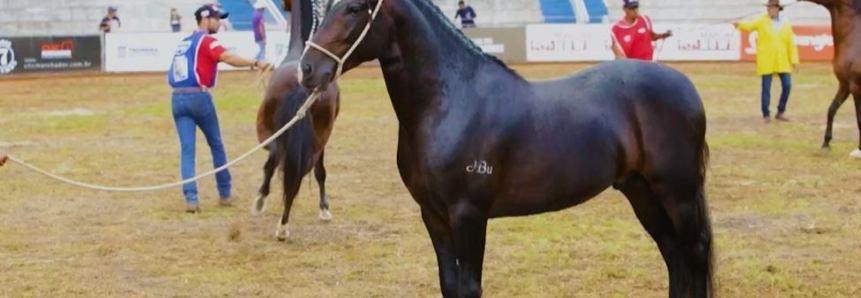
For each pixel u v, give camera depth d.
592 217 11.85
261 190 11.34
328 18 6.73
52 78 31.34
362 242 10.79
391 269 9.66
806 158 16.00
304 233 11.22
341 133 19.59
